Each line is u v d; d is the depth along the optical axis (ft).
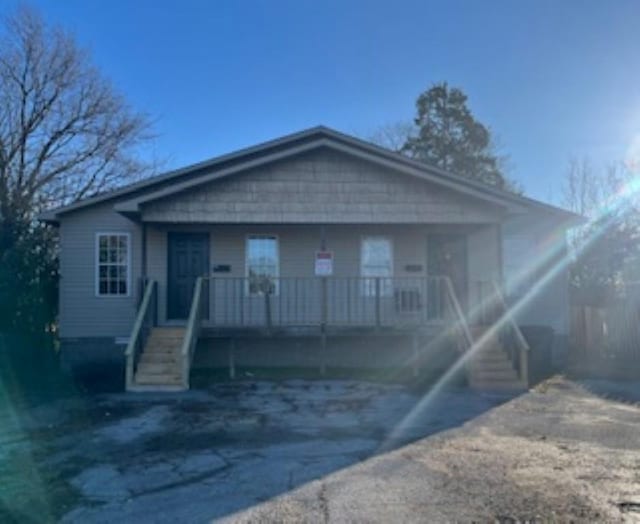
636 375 46.88
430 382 43.50
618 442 25.77
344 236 53.16
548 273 55.01
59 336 52.16
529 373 48.19
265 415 32.22
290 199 48.08
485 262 53.98
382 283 52.49
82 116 92.07
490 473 21.26
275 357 50.83
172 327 47.62
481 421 30.42
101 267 51.90
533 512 17.37
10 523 17.40
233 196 47.75
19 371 48.19
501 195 48.70
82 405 35.58
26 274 49.98
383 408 34.06
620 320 54.70
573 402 35.76
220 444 26.09
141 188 50.78
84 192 92.73
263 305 51.90
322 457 23.72
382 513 17.43
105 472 22.22
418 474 21.25
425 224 50.26
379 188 48.75
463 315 48.44
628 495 18.76
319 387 41.29
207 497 19.21
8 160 84.64
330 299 52.24
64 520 17.57
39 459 24.17
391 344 51.16
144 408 34.45
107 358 51.34
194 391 39.91
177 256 52.03
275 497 19.01
